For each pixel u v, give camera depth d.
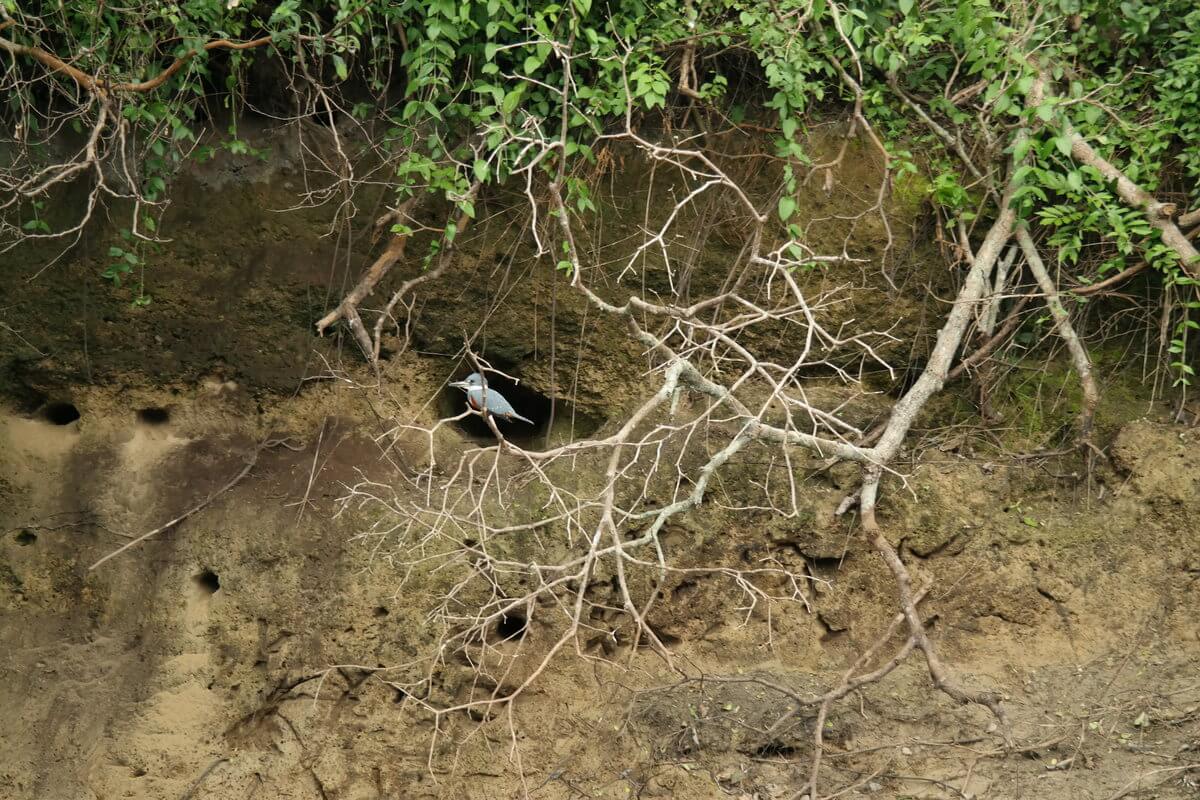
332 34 6.39
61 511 7.06
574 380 7.32
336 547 6.94
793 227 6.27
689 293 7.14
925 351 7.17
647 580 6.96
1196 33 6.73
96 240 6.91
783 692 6.07
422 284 7.11
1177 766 6.29
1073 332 6.83
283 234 7.05
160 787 6.67
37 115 6.79
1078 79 6.92
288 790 6.74
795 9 6.46
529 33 6.44
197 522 7.02
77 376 7.16
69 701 6.80
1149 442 6.89
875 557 6.98
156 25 6.42
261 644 6.89
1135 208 6.59
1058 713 6.62
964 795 6.23
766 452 7.04
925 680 6.80
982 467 7.05
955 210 6.93
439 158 6.66
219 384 7.29
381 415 7.24
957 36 6.68
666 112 6.91
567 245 5.68
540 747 6.80
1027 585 6.91
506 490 7.05
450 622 6.85
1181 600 6.75
